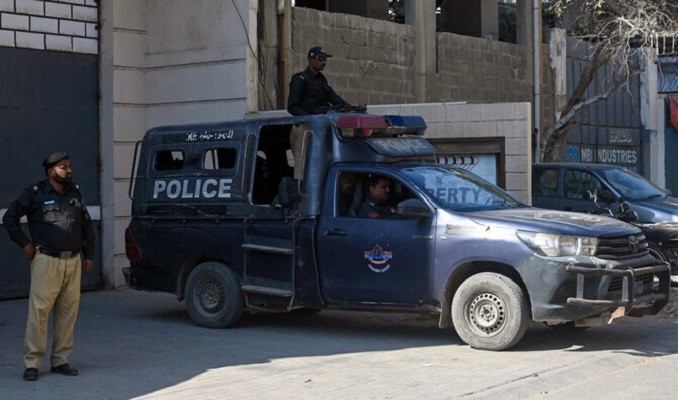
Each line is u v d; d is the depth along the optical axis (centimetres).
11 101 1402
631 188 1549
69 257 868
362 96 1719
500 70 2067
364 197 1062
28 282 1420
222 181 1134
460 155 1380
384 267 1021
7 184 1395
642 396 804
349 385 827
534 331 1105
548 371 879
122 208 1531
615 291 952
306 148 1080
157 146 1200
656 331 1112
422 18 1855
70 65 1477
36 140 1433
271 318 1215
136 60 1564
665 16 1984
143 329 1134
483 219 977
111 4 1517
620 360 947
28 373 856
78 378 866
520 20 2159
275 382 841
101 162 1514
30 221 866
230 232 1120
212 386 826
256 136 1122
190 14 1531
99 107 1516
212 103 1513
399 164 1068
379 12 1947
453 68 1931
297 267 1074
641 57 2603
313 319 1209
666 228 1421
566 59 2319
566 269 932
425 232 1001
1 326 1176
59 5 1460
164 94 1558
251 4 1476
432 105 1391
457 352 976
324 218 1061
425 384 829
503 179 1352
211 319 1135
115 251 1516
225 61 1498
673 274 1417
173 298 1412
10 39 1399
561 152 2170
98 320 1205
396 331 1116
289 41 1574
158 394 800
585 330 1111
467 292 977
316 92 1249
